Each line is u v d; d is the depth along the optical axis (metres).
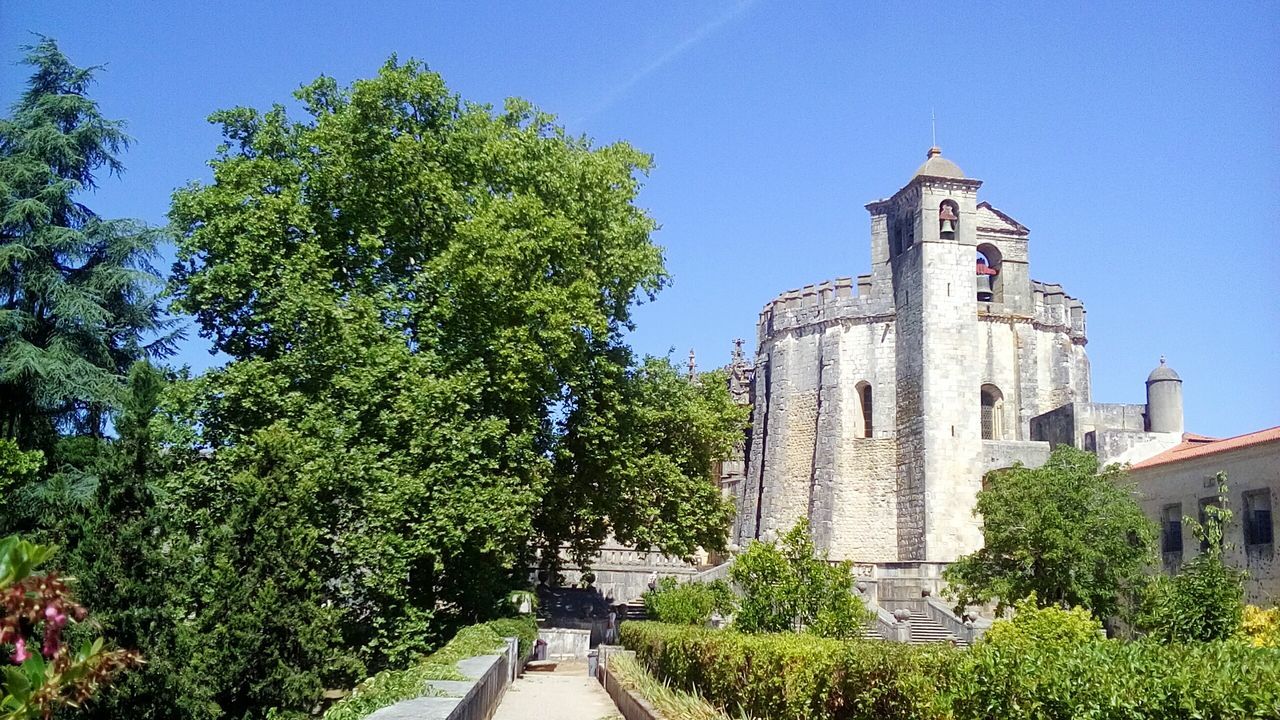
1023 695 8.83
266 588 17.30
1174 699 7.36
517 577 39.72
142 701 15.02
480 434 28.41
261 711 17.20
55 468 32.31
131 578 15.47
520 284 31.75
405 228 32.91
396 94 33.50
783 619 22.72
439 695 14.63
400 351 28.73
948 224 60.94
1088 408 61.09
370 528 24.44
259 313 31.08
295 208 31.33
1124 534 36.00
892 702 11.33
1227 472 36.62
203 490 25.34
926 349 59.09
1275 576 33.84
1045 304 65.56
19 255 32.19
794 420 67.38
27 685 5.35
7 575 5.23
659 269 39.59
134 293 35.62
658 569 55.72
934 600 50.06
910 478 59.09
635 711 19.38
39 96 36.38
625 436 37.28
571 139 40.75
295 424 27.72
